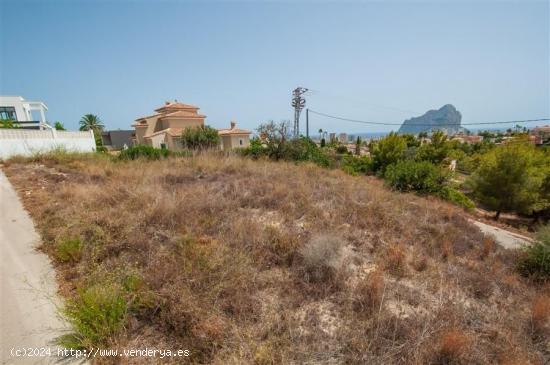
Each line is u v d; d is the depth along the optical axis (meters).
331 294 2.63
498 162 11.46
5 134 11.47
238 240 3.34
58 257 3.05
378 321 2.25
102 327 1.96
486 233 5.99
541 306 2.60
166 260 2.78
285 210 4.68
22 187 5.96
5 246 3.38
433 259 3.70
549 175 11.44
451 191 10.20
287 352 1.89
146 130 26.17
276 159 12.12
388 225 4.60
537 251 3.92
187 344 1.92
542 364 2.12
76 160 9.73
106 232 3.35
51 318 2.22
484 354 2.10
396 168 10.26
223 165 8.41
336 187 6.60
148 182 5.88
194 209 4.20
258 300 2.42
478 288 3.06
